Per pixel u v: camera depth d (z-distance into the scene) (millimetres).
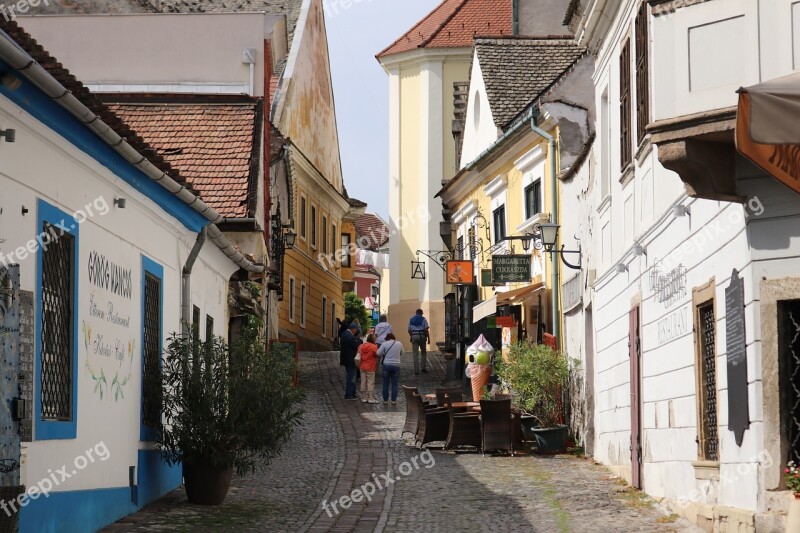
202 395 13664
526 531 12016
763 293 10188
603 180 18016
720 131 10094
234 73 28453
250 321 23266
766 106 8789
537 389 20672
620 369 16688
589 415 19859
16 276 8938
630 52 15203
